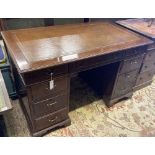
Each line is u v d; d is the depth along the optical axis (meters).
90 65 1.45
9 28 1.87
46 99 1.40
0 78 1.27
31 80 1.21
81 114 1.88
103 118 1.85
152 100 2.14
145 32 1.88
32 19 1.91
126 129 1.75
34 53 1.30
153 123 1.84
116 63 1.69
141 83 2.26
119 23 2.10
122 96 2.03
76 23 2.06
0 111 1.01
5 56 1.73
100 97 2.12
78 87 2.27
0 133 1.40
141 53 1.75
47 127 1.61
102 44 1.52
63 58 1.27
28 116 1.58
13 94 1.95
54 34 1.62
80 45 1.47
